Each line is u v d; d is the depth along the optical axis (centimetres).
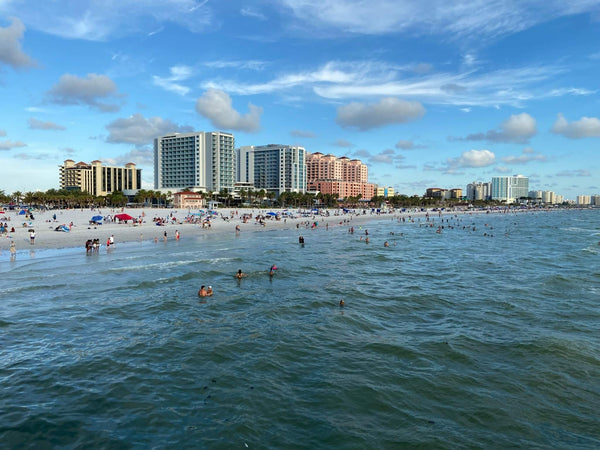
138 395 1459
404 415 1341
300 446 1166
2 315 2355
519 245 6650
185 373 1644
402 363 1758
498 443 1192
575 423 1304
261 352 1870
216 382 1567
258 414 1338
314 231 9012
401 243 6800
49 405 1380
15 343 1941
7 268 3797
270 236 7638
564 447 1177
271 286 3244
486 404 1413
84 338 2027
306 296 2930
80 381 1563
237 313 2488
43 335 2055
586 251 5781
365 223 12488
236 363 1748
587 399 1456
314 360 1788
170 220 10938
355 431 1245
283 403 1411
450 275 3825
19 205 19075
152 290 3027
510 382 1579
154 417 1313
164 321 2311
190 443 1173
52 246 5409
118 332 2120
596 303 2775
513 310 2597
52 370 1656
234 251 5303
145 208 19150
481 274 3884
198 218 11069
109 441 1180
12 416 1302
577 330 2195
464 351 1891
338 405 1400
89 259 4412
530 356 1828
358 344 1984
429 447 1166
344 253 5312
